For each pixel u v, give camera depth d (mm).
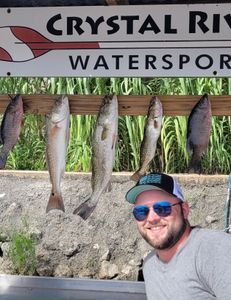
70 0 1856
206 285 1189
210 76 1814
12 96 1907
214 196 2535
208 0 1818
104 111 1772
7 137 1832
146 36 1830
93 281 2131
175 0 1835
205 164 2750
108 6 1841
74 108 1880
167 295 1246
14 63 1911
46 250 2545
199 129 1759
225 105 1829
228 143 2793
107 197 2584
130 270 2451
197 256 1198
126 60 1845
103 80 2789
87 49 1865
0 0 1891
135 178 1793
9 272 2539
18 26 1900
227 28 1798
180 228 1249
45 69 1896
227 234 1213
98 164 1788
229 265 1149
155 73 1835
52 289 2145
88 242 2535
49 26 1882
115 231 2533
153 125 1769
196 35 1811
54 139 1810
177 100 1852
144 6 1823
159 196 1260
